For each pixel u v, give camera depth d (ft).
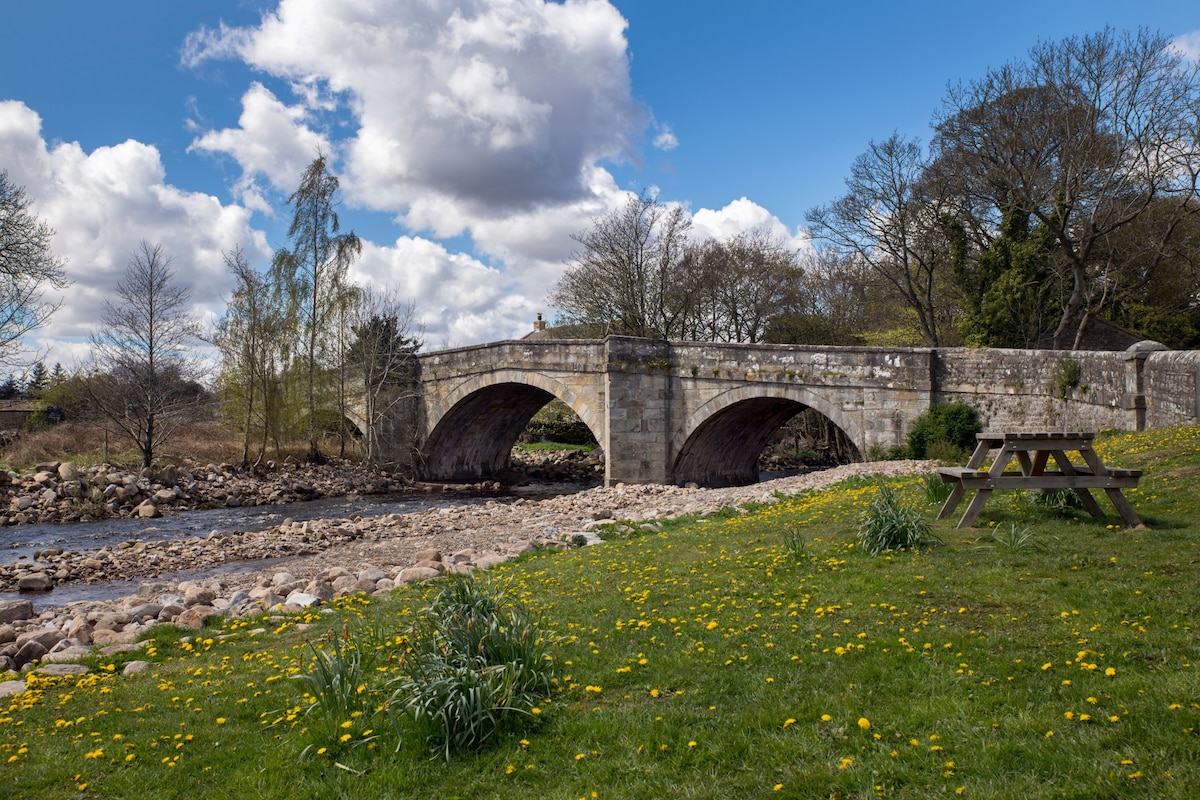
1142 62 87.40
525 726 16.76
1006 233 107.04
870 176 115.96
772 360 84.64
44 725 19.51
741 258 151.02
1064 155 92.32
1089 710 14.65
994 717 14.89
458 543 53.78
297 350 113.91
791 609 22.93
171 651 27.09
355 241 117.29
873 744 14.48
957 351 73.05
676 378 93.04
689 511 54.08
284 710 19.07
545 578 32.58
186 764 16.61
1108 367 59.26
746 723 15.84
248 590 39.17
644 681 18.84
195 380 107.45
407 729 16.63
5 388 156.15
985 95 101.14
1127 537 26.53
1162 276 114.21
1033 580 22.93
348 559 49.88
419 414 120.88
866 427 77.66
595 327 149.89
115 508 82.58
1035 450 30.01
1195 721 13.58
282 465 111.65
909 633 19.77
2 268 82.79
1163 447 42.57
